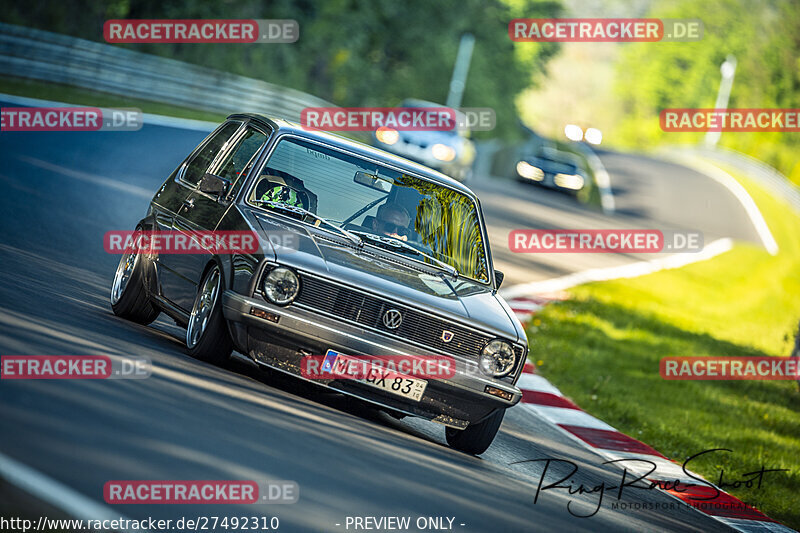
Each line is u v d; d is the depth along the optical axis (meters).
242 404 16.17
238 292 18.14
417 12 165.00
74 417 12.62
